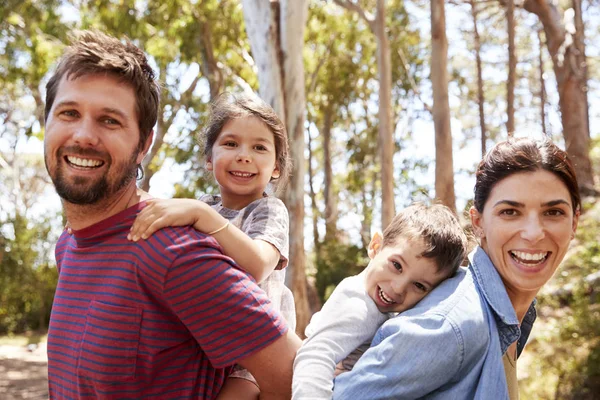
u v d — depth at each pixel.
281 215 2.50
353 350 2.06
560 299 12.13
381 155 16.12
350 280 2.20
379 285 2.13
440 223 2.15
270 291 2.38
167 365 1.82
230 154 2.70
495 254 2.07
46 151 1.89
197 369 1.87
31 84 18.45
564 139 20.36
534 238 1.99
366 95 28.80
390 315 2.16
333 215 29.81
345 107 28.53
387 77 16.38
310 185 31.61
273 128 2.79
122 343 1.77
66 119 1.87
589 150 19.06
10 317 26.75
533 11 21.69
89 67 1.87
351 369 2.06
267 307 1.87
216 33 17.73
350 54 24.92
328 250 23.81
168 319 1.81
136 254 1.79
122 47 1.94
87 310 1.83
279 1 11.75
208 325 1.80
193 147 17.38
